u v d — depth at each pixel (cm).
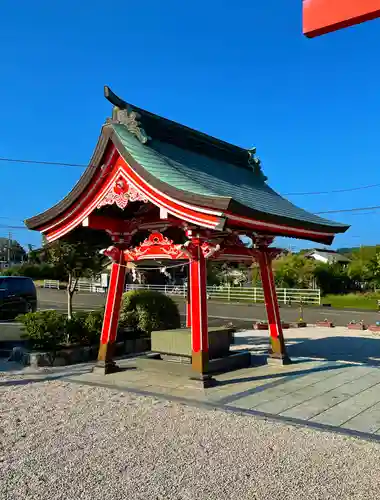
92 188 864
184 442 542
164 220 877
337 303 3566
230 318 2494
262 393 762
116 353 1170
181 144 955
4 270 5250
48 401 723
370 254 4881
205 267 832
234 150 1112
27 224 946
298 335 1712
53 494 419
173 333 933
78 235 1080
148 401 716
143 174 780
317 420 621
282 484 436
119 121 862
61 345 1086
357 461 488
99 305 3125
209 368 909
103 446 531
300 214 968
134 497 414
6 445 537
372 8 281
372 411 663
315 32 309
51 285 4919
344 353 1242
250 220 754
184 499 410
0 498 411
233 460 490
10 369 991
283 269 4066
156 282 4234
